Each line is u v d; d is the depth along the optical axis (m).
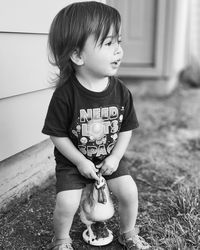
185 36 6.42
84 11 1.61
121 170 1.82
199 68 6.76
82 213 1.85
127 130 1.84
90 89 1.70
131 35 5.29
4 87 2.07
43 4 2.27
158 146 3.49
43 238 2.01
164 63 5.34
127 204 1.82
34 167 2.47
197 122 4.27
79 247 1.93
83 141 1.74
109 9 1.64
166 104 5.07
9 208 2.25
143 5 5.16
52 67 2.42
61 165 1.79
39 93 2.38
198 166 3.01
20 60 2.16
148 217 2.20
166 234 2.01
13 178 2.28
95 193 1.78
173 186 2.64
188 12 6.51
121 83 1.79
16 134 2.22
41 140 2.45
